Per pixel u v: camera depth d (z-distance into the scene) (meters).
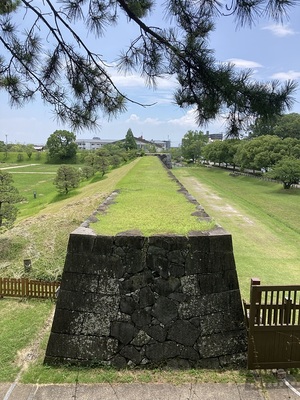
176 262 4.23
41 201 21.25
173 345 4.12
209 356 4.11
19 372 4.11
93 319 4.17
